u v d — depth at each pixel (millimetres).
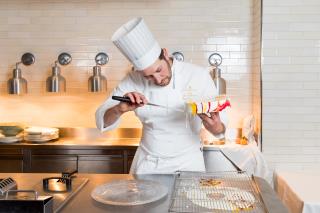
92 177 1897
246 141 3457
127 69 3859
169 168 2182
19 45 3875
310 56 3311
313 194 2646
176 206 1404
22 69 3883
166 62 2094
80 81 3887
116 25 3840
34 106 3934
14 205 1264
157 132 2232
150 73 1989
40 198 1303
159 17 3812
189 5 3789
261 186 1637
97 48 3869
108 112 2107
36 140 3508
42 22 3869
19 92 3705
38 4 3852
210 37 3803
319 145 3355
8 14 3875
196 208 1381
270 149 3396
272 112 3377
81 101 3904
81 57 3875
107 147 3385
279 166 3404
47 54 3875
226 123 2139
